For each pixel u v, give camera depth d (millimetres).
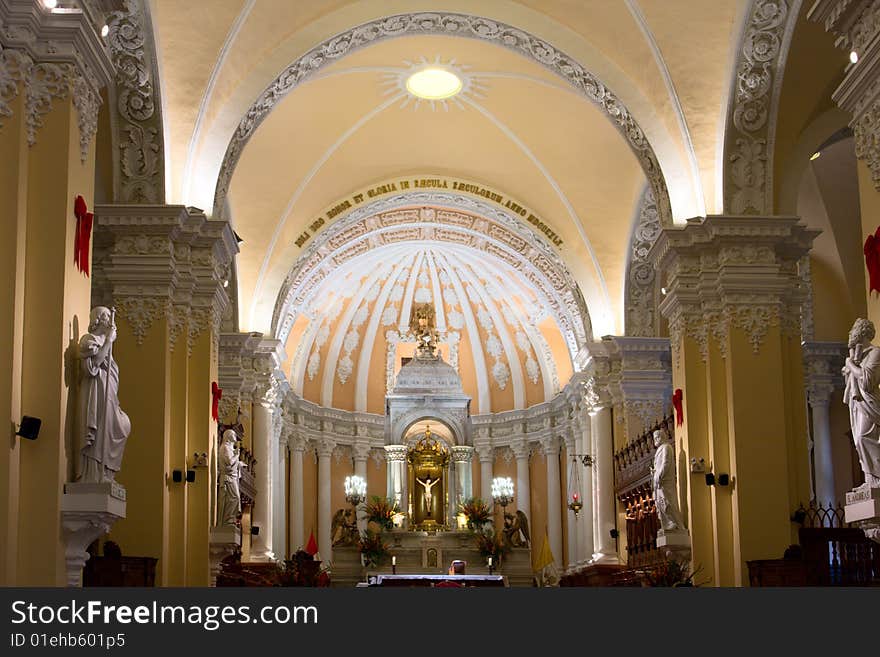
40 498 8156
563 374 28250
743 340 15039
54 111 8570
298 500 27188
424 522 29234
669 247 15586
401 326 29984
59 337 8352
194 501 14688
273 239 21828
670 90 15477
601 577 21953
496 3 15930
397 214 24391
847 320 22438
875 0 8812
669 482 15781
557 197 22312
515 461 29594
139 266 14070
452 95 20156
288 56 15609
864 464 8805
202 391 14906
